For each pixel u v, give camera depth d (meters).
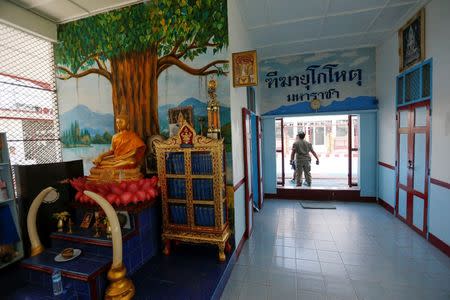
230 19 2.62
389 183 4.25
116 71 3.09
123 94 3.08
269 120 5.20
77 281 1.83
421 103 3.20
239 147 2.99
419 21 3.17
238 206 2.88
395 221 3.82
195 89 2.71
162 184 2.55
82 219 2.66
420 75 3.21
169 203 2.57
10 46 3.07
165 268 2.35
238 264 2.66
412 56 3.38
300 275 2.43
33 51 3.28
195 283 2.09
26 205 2.64
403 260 2.65
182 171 2.49
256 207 4.48
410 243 3.05
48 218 2.71
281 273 2.47
